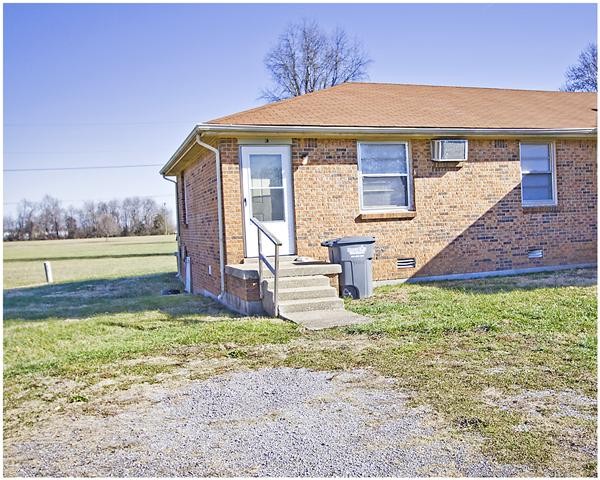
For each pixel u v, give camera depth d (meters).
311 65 40.09
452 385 5.01
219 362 6.30
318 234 11.20
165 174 17.23
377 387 5.11
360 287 10.25
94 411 4.90
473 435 3.93
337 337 7.13
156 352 6.89
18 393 5.53
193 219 14.08
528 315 7.72
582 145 13.42
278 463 3.66
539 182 13.17
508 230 12.73
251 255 10.69
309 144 11.15
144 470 3.67
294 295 9.02
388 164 11.89
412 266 11.98
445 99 14.72
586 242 13.48
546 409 4.35
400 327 7.36
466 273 12.38
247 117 11.11
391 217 11.77
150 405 4.99
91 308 12.02
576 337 6.46
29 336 8.72
